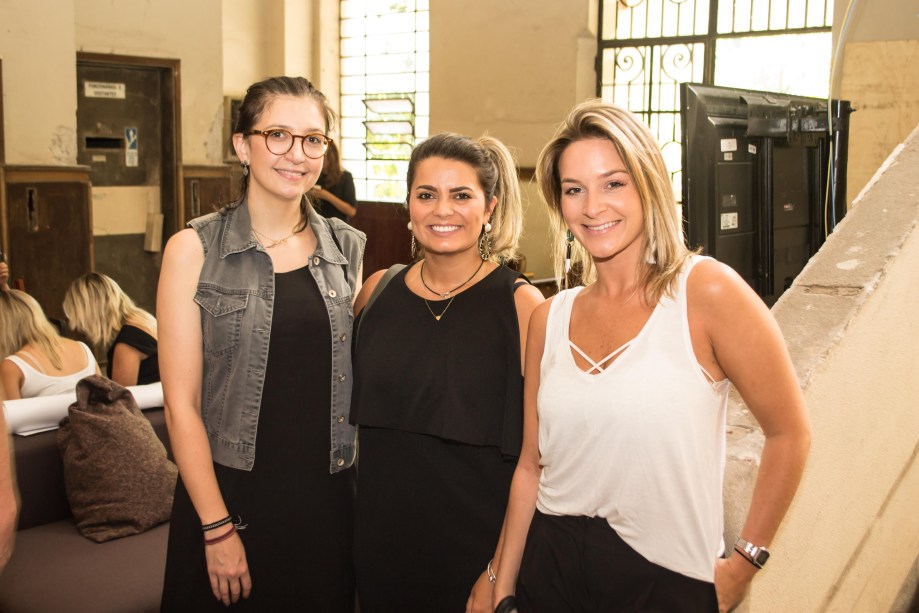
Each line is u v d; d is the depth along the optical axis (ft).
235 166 6.33
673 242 4.53
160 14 21.93
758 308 4.29
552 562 4.79
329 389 6.35
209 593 6.21
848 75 16.40
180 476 6.15
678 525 4.37
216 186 23.62
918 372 7.18
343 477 6.57
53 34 18.02
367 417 6.25
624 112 4.62
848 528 6.48
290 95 5.99
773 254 9.29
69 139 18.54
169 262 5.99
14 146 17.67
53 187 18.35
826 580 6.31
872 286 6.11
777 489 4.40
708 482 4.38
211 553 5.92
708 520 4.40
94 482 9.23
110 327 11.66
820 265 6.50
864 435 6.38
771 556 5.46
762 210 9.14
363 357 6.34
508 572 5.32
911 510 7.57
